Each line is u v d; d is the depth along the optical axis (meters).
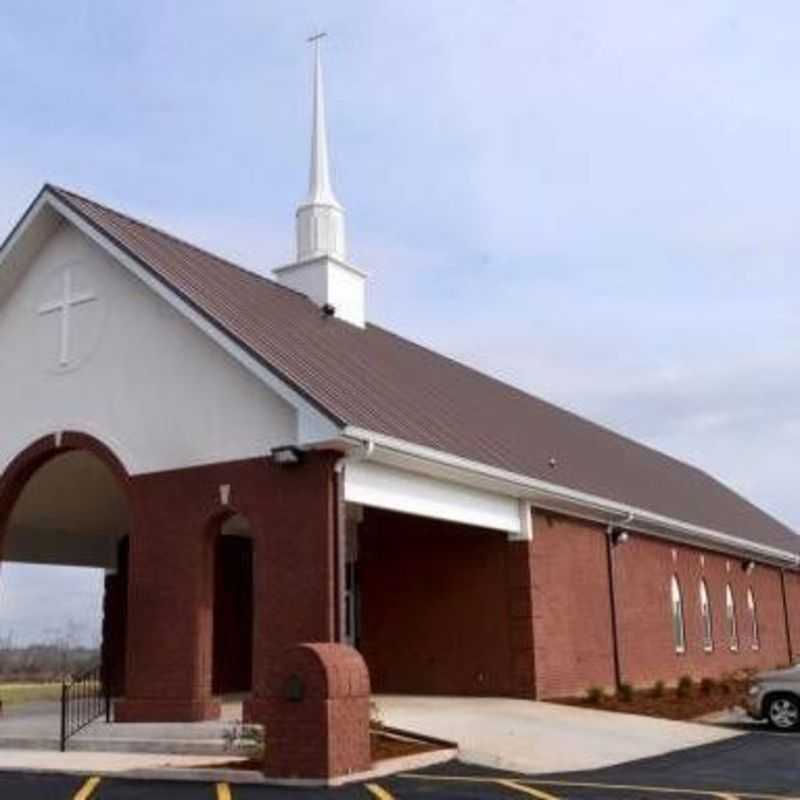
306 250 26.31
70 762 15.50
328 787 13.07
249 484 18.14
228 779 13.73
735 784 13.56
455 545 23.52
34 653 50.66
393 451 17.94
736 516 41.91
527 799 12.12
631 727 19.14
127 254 19.77
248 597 26.25
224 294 21.03
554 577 23.77
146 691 18.33
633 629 27.78
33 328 21.48
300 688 13.62
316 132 26.98
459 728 17.55
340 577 17.23
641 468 38.09
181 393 19.23
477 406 27.31
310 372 19.14
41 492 25.02
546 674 22.59
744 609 38.34
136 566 18.98
